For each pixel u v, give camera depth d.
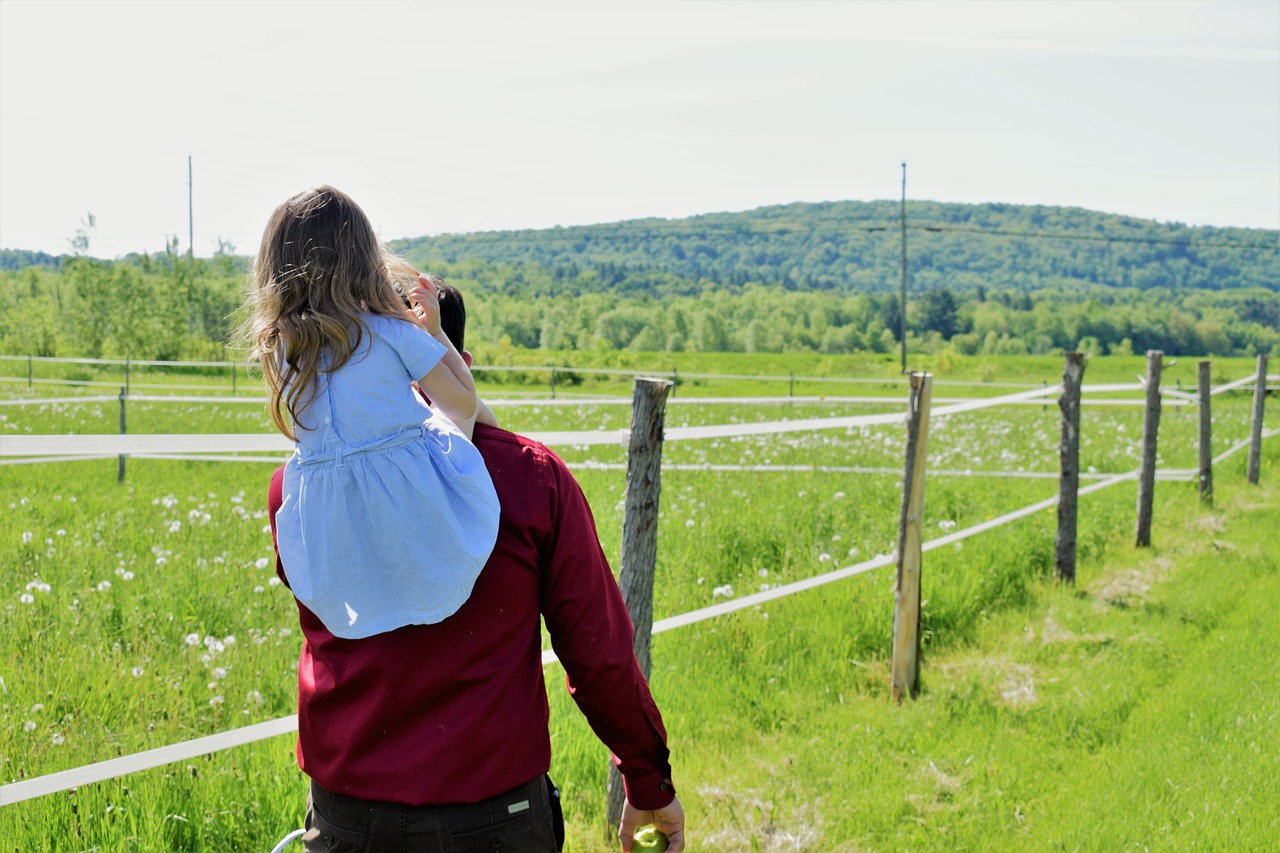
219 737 2.98
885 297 162.38
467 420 1.78
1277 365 74.75
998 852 3.60
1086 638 5.89
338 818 1.69
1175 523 9.23
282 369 1.66
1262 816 3.75
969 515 8.52
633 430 3.49
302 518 1.65
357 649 1.68
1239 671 5.34
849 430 15.05
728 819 3.82
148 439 2.90
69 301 59.94
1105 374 72.75
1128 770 4.17
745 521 7.46
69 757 3.42
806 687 5.07
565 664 1.85
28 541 6.07
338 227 1.68
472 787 1.66
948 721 4.75
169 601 5.09
